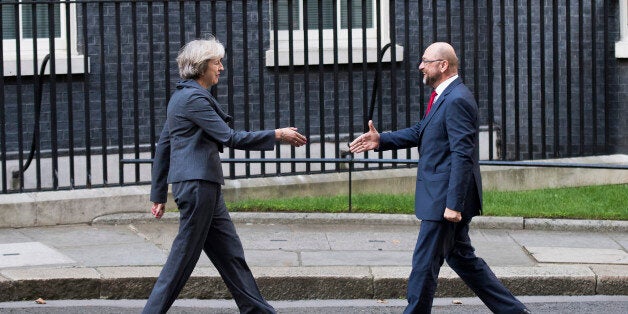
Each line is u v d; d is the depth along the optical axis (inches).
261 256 341.7
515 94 434.6
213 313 298.4
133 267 323.3
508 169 447.5
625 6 470.6
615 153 473.4
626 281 321.1
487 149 502.0
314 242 363.3
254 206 401.1
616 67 472.7
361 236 373.4
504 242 366.3
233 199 415.5
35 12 390.3
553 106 470.9
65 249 350.3
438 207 261.4
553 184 451.8
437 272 266.1
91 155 452.4
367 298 316.2
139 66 461.1
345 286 315.9
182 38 402.6
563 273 322.0
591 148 480.7
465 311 301.9
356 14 496.1
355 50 487.2
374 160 400.5
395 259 340.5
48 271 316.2
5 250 347.6
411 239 370.0
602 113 478.9
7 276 310.3
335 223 390.9
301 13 490.0
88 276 311.9
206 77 265.0
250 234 373.7
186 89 261.7
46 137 450.0
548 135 490.6
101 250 349.1
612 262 337.4
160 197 271.7
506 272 322.3
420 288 263.3
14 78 444.1
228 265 267.0
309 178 427.5
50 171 449.1
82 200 391.9
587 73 478.0
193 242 260.7
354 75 491.2
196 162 259.0
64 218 390.3
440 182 262.4
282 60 478.0
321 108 414.6
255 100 478.3
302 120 484.1
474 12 423.5
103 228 385.4
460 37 455.5
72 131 397.4
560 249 355.3
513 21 472.7
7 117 443.5
